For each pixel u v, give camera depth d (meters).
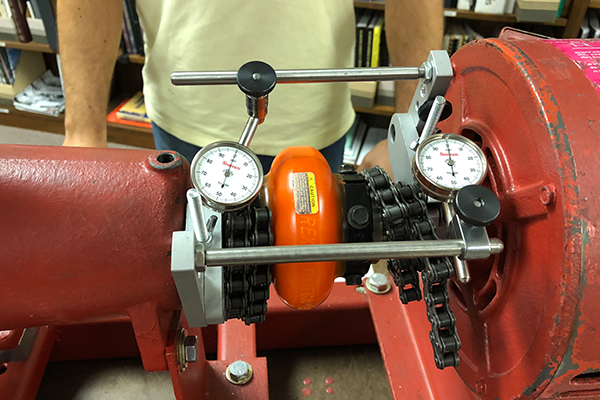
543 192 0.50
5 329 0.64
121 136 2.46
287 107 1.19
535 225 0.53
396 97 1.15
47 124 2.57
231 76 0.67
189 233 0.53
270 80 0.61
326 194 0.64
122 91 2.66
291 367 1.04
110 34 1.03
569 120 0.50
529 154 0.54
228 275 0.62
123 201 0.58
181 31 1.09
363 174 0.70
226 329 1.00
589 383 0.53
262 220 0.61
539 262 0.52
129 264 0.58
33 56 2.53
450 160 0.60
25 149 0.62
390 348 0.93
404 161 0.72
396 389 0.88
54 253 0.56
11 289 0.57
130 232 0.58
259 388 0.90
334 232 0.64
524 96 0.54
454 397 0.79
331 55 1.17
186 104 1.19
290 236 0.62
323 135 1.29
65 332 0.96
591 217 0.46
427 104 0.69
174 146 1.30
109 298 0.59
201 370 0.89
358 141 2.35
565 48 0.59
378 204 0.66
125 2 2.09
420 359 0.92
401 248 0.55
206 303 0.59
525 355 0.55
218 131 1.22
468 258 0.56
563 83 0.52
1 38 2.28
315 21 1.08
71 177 0.59
